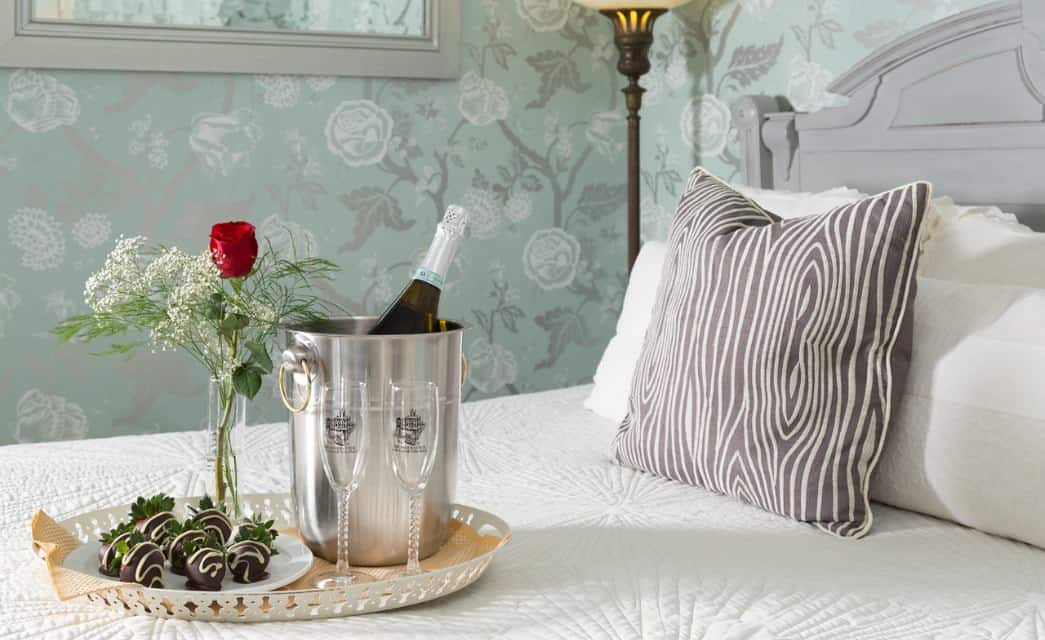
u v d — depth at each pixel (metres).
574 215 3.19
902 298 1.42
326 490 1.23
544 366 3.20
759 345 1.47
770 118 2.54
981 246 1.68
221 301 1.27
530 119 3.09
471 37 2.97
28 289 2.55
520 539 1.36
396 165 2.92
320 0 2.77
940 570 1.27
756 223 1.63
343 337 1.20
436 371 1.24
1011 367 1.36
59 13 2.49
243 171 2.74
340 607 1.09
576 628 1.08
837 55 2.53
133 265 1.28
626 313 2.09
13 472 1.62
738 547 1.34
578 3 2.77
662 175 3.12
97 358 2.62
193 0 2.63
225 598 1.07
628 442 1.67
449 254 1.35
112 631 1.06
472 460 1.75
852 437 1.42
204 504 1.25
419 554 1.25
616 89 3.21
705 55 2.92
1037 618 1.13
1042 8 1.91
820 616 1.12
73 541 1.25
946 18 2.09
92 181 2.58
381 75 2.85
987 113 2.05
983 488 1.37
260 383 1.28
